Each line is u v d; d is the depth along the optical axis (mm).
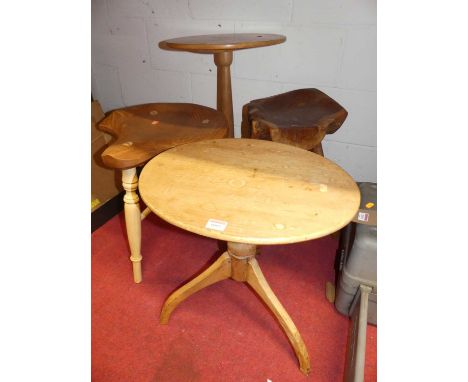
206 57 1610
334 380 956
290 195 824
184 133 1142
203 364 991
